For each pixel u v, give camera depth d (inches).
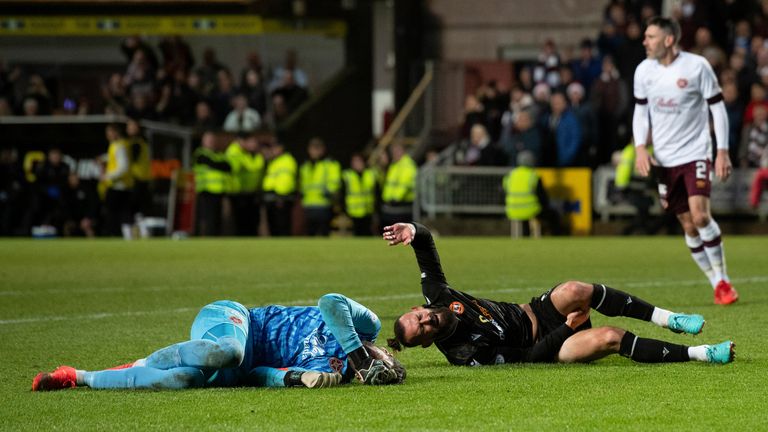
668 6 2357.3
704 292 1073.5
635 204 2165.4
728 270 1327.5
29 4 2753.4
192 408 512.4
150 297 1073.5
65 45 2947.8
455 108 2726.4
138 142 2253.9
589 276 1258.6
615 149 2298.2
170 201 2327.8
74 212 2384.4
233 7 2706.7
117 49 2945.4
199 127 2564.0
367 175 2311.8
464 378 595.5
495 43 3006.9
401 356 697.6
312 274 1330.0
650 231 2192.4
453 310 636.7
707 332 783.1
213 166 2269.9
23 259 1600.6
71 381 566.9
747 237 2090.3
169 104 2635.3
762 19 2348.7
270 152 2463.1
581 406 513.7
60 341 768.9
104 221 2365.9
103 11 2738.7
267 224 2369.6
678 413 495.8
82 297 1073.5
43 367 658.8
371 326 600.1
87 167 2394.2
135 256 1664.6
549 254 1647.4
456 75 2728.8
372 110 2950.3
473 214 2324.1
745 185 2187.5
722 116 990.4
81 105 2677.2
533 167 2180.1
